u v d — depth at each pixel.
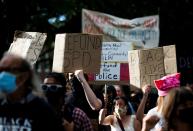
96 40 6.28
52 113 4.13
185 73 17.75
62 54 6.17
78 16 16.06
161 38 18.66
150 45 12.41
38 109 4.09
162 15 18.20
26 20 15.66
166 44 18.75
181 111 3.76
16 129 4.08
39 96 4.14
